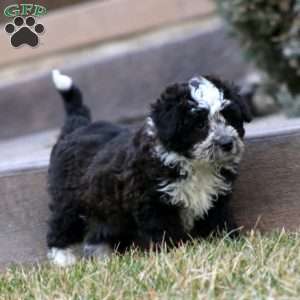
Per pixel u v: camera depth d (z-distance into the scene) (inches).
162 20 823.1
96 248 386.0
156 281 299.4
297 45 561.0
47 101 807.7
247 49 601.6
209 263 310.2
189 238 363.9
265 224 388.8
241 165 388.2
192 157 341.7
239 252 321.1
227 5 587.5
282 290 276.2
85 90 801.6
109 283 306.3
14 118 818.8
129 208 355.9
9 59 849.5
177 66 792.3
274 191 388.2
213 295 276.4
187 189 350.6
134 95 795.4
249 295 272.5
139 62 797.2
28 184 407.8
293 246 330.6
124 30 829.8
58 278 326.6
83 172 378.6
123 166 353.4
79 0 864.3
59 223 390.3
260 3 565.6
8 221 409.4
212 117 342.3
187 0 815.7
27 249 409.4
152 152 343.3
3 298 315.6
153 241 351.6
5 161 462.0
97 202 369.7
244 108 355.9
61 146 394.3
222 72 783.7
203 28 800.3
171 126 337.4
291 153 385.1
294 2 562.6
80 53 836.6
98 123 406.3
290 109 566.6
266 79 633.0
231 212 378.3
